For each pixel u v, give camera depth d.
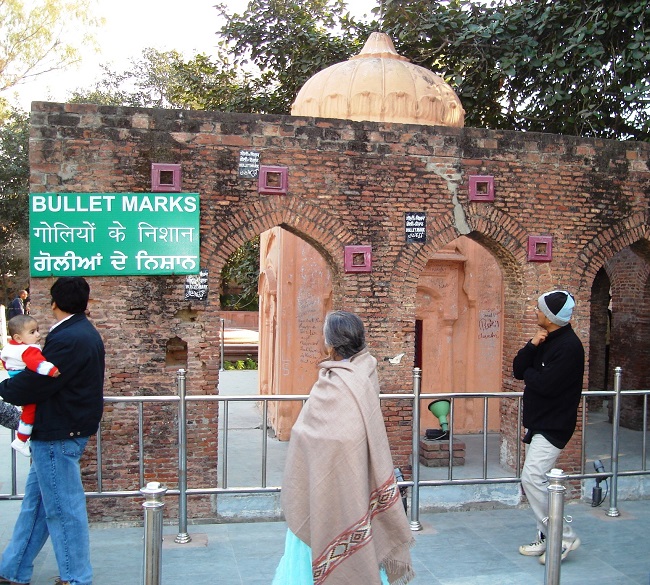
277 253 11.78
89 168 7.21
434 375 11.52
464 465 9.62
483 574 5.61
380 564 3.57
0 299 32.31
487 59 13.88
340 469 3.38
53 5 23.36
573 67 12.43
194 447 7.41
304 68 16.64
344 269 7.88
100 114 7.22
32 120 7.11
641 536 6.61
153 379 7.38
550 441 5.73
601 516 7.20
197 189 7.45
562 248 8.56
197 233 7.41
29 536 4.93
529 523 6.99
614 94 12.72
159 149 7.35
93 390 4.81
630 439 11.66
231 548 6.14
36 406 4.70
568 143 8.55
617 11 11.62
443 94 10.41
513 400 8.80
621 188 8.76
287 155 7.70
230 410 14.43
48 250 7.13
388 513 3.49
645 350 12.38
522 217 8.41
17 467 9.66
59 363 4.61
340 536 3.35
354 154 7.89
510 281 8.77
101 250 7.23
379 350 8.01
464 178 8.22
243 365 21.30
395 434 8.09
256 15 16.95
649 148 8.85
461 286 11.66
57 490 4.71
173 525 6.97
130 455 7.29
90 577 4.82
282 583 3.65
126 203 7.26
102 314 7.27
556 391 5.64
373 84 10.03
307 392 11.16
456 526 6.86
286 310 11.10
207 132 7.47
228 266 21.39
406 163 8.04
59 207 7.14
